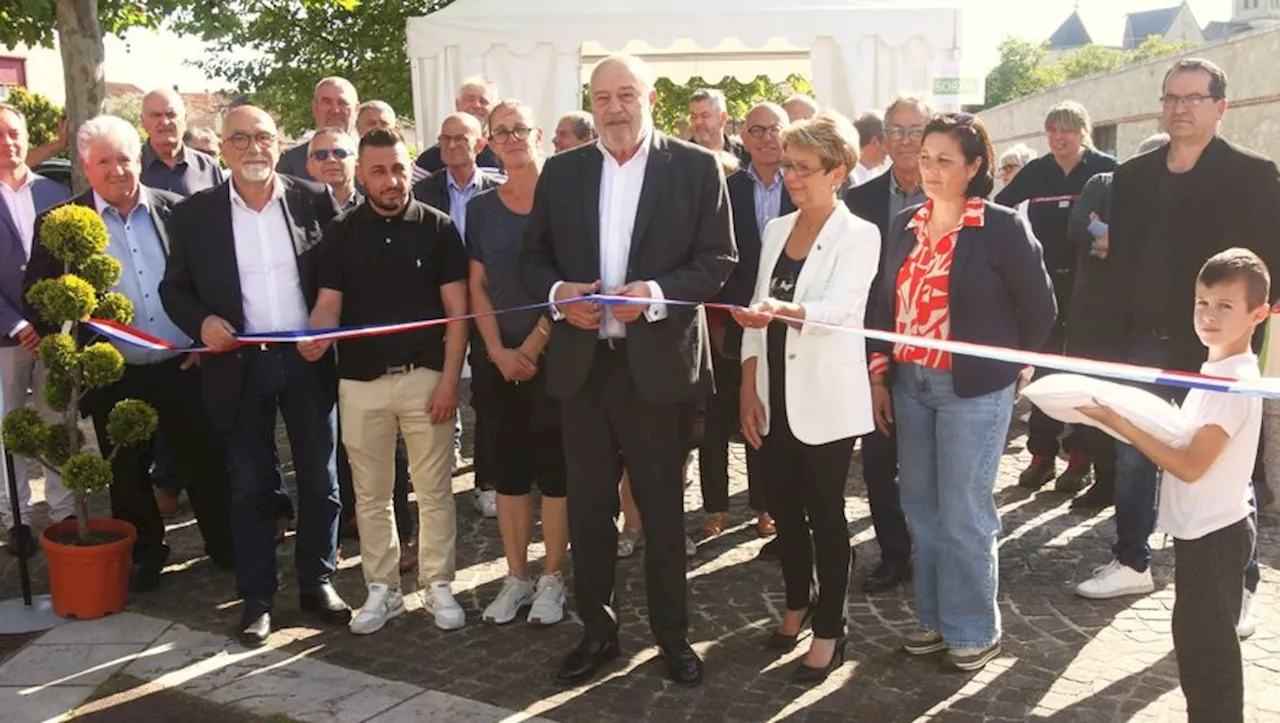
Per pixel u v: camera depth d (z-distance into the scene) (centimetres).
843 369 374
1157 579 476
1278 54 1609
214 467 497
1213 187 425
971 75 839
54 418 594
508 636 434
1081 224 514
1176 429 305
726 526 561
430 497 442
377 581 446
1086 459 604
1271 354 547
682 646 394
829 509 381
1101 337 501
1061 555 512
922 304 383
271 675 402
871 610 452
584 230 378
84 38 818
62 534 468
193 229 437
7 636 439
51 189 562
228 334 423
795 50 1125
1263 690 379
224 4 1100
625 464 388
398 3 1841
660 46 849
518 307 432
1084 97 2400
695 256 379
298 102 1892
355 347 429
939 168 368
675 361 372
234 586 493
